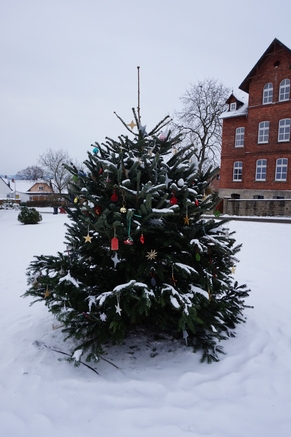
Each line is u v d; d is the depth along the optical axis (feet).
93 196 8.95
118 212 8.09
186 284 9.50
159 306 9.65
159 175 9.27
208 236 9.26
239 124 81.00
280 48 70.18
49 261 10.28
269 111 73.15
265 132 74.64
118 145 10.05
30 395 7.91
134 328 11.48
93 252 10.01
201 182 10.17
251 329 11.90
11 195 177.37
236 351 10.13
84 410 7.34
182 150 10.19
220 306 10.30
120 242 8.99
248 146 77.10
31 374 8.82
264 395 7.88
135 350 10.13
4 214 84.12
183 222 9.70
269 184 74.18
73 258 9.86
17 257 26.63
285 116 70.90
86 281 9.74
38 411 7.34
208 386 8.18
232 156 82.48
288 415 7.18
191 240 8.87
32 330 11.84
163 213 8.02
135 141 10.37
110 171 8.31
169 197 9.35
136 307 9.02
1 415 7.23
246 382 8.39
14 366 9.25
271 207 63.98
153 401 7.61
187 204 8.59
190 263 9.71
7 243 34.35
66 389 8.11
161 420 6.98
